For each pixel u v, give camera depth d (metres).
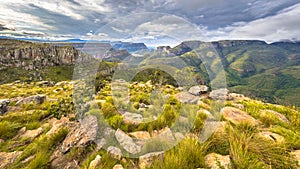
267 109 5.71
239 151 2.51
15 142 3.42
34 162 2.59
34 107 6.02
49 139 3.24
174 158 2.45
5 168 2.60
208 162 2.48
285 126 4.04
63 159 2.84
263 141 2.92
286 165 2.43
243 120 3.92
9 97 10.48
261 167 2.29
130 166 2.64
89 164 2.64
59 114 4.98
